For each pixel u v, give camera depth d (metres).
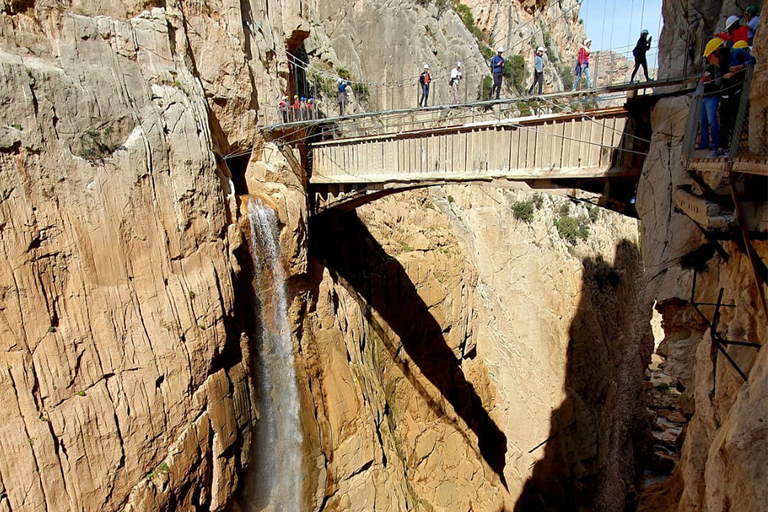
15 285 9.86
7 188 9.80
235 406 15.09
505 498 28.55
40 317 10.27
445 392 27.73
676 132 10.66
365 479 19.80
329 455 19.03
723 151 7.28
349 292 23.20
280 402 17.66
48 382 10.30
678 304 18.75
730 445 6.22
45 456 10.03
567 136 14.74
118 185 11.96
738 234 7.38
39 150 10.41
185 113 14.21
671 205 10.68
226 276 14.93
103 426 11.13
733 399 8.62
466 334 29.77
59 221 10.73
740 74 7.09
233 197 16.16
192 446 13.20
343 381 20.03
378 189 20.14
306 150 22.14
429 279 27.36
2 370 9.58
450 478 25.56
